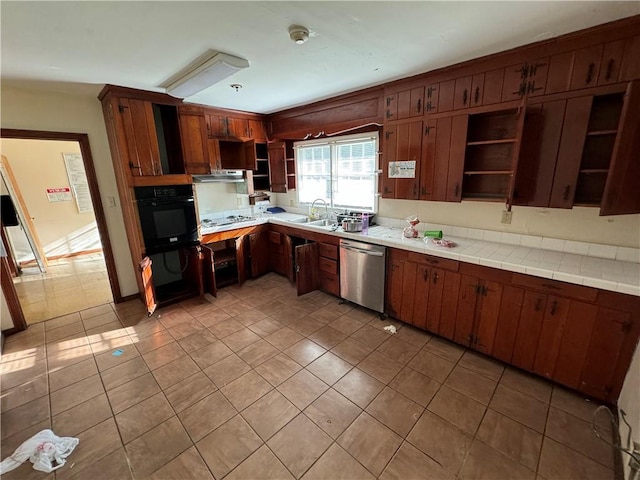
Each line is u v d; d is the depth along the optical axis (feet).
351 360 8.03
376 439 5.69
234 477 5.03
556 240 7.74
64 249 18.04
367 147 11.59
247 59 7.24
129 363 8.09
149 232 10.48
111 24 5.33
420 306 8.97
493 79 7.32
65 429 6.05
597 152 6.82
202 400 6.73
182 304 11.59
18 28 5.31
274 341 8.98
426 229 10.33
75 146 17.65
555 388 6.89
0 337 8.91
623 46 5.69
